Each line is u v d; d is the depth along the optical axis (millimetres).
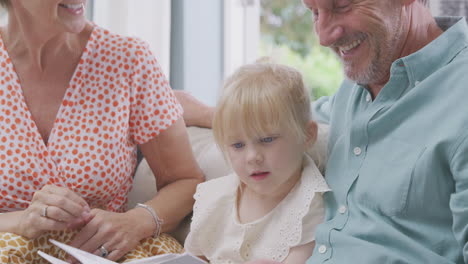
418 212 1117
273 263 1213
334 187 1284
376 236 1149
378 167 1176
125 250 1442
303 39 4105
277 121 1287
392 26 1175
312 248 1293
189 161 1631
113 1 2369
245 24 2588
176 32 2477
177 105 1633
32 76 1517
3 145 1480
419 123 1138
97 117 1519
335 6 1178
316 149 1399
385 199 1146
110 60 1553
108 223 1427
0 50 1526
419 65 1168
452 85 1121
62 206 1350
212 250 1421
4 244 1345
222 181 1471
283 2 4105
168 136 1590
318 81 4055
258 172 1311
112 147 1508
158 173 1652
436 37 1223
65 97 1513
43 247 1408
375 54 1191
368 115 1216
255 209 1379
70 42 1531
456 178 1060
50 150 1485
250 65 1381
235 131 1313
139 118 1572
